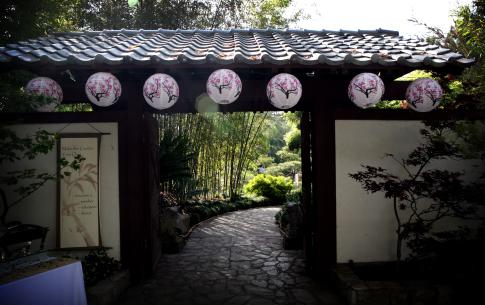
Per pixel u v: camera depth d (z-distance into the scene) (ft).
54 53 11.77
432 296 10.39
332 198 13.01
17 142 10.37
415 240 11.63
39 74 12.75
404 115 13.10
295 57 11.00
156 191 15.89
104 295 10.74
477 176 13.08
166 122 25.39
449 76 12.82
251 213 30.86
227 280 13.55
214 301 11.58
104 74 10.90
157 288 12.69
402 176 13.16
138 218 13.00
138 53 11.84
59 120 12.64
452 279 10.94
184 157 21.12
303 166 14.80
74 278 8.04
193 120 27.17
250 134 36.01
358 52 12.67
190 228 22.88
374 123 13.14
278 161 65.10
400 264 12.50
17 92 10.79
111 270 12.23
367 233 13.14
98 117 12.82
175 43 14.38
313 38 15.83
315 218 13.28
